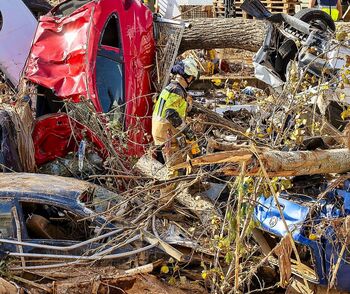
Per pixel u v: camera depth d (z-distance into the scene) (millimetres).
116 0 11922
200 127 8789
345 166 6430
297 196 6969
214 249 6688
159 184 6402
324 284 6602
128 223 7016
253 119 9031
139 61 12367
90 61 11133
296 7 20516
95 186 7586
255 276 6785
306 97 7910
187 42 13414
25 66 11445
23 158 9664
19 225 6922
